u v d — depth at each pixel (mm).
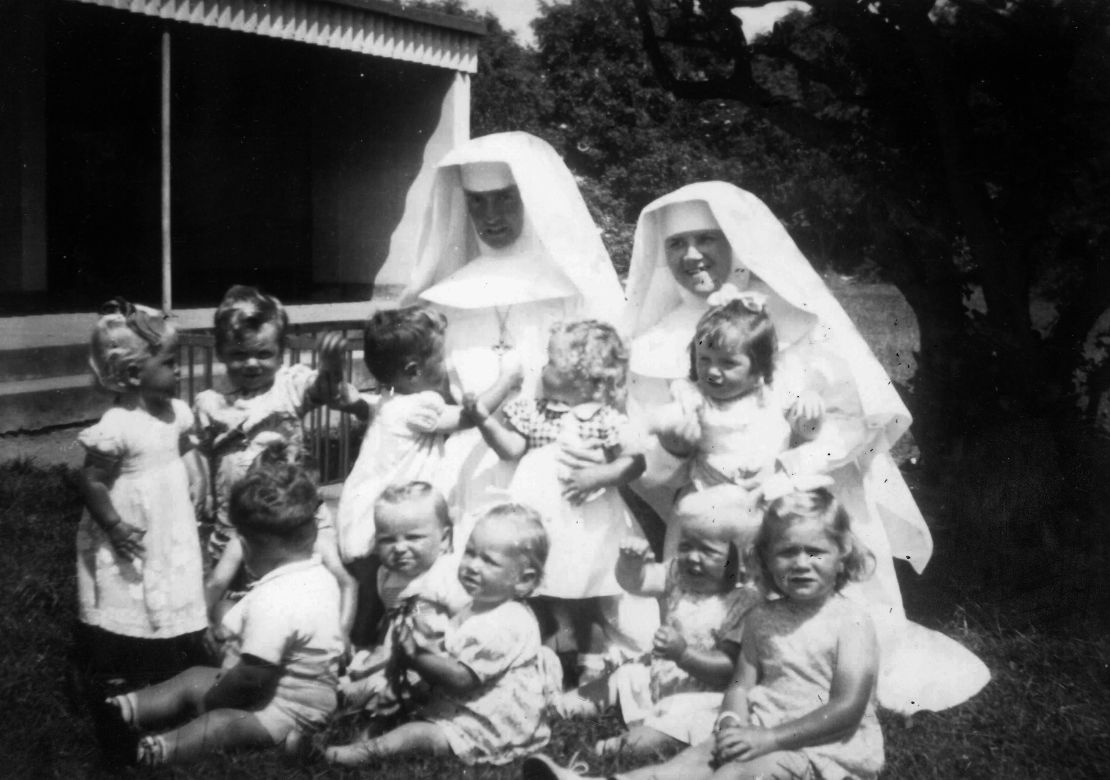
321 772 3383
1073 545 5383
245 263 15578
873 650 3352
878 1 5934
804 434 4238
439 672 3490
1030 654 4418
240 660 3625
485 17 14516
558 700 3869
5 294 11594
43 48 11469
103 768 3408
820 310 4359
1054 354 6008
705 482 4203
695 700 3619
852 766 3309
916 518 4527
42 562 5016
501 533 3580
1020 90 5727
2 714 3637
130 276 14844
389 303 13188
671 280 4742
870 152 6188
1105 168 5684
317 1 11461
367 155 14562
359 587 4246
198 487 4391
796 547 3311
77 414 8469
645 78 13742
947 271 6047
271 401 4352
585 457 4125
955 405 5977
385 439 4352
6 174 11430
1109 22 5547
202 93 15289
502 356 4547
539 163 4852
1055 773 3531
